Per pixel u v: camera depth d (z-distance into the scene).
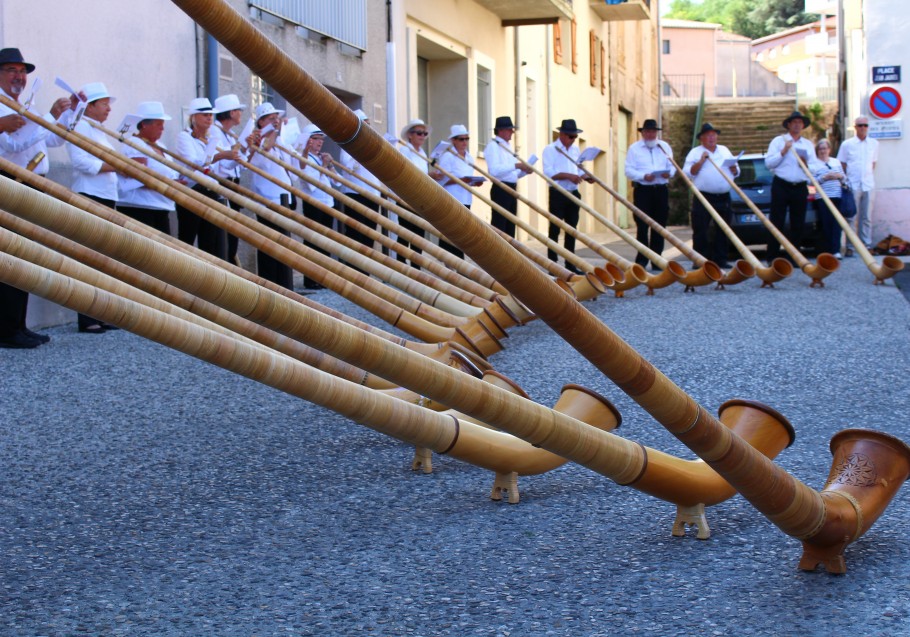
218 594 3.38
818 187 14.08
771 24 102.06
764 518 4.02
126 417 5.94
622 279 11.23
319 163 13.15
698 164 16.11
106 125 10.98
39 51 9.99
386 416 3.30
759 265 12.75
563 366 7.46
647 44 43.09
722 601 3.22
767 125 43.03
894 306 10.48
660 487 3.64
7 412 6.05
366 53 16.92
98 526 4.08
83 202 5.53
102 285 3.54
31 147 8.77
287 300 2.72
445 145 13.78
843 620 3.06
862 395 6.30
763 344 8.23
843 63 24.53
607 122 34.66
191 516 4.20
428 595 3.34
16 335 8.44
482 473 4.77
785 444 4.03
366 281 7.36
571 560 3.63
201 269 2.70
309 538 3.92
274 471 4.84
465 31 21.36
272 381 2.90
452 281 8.78
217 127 11.52
